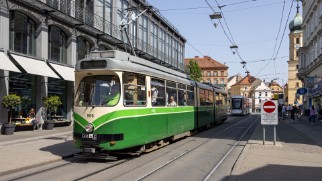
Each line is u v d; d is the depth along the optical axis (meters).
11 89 21.42
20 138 17.80
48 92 24.69
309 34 51.50
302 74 56.62
